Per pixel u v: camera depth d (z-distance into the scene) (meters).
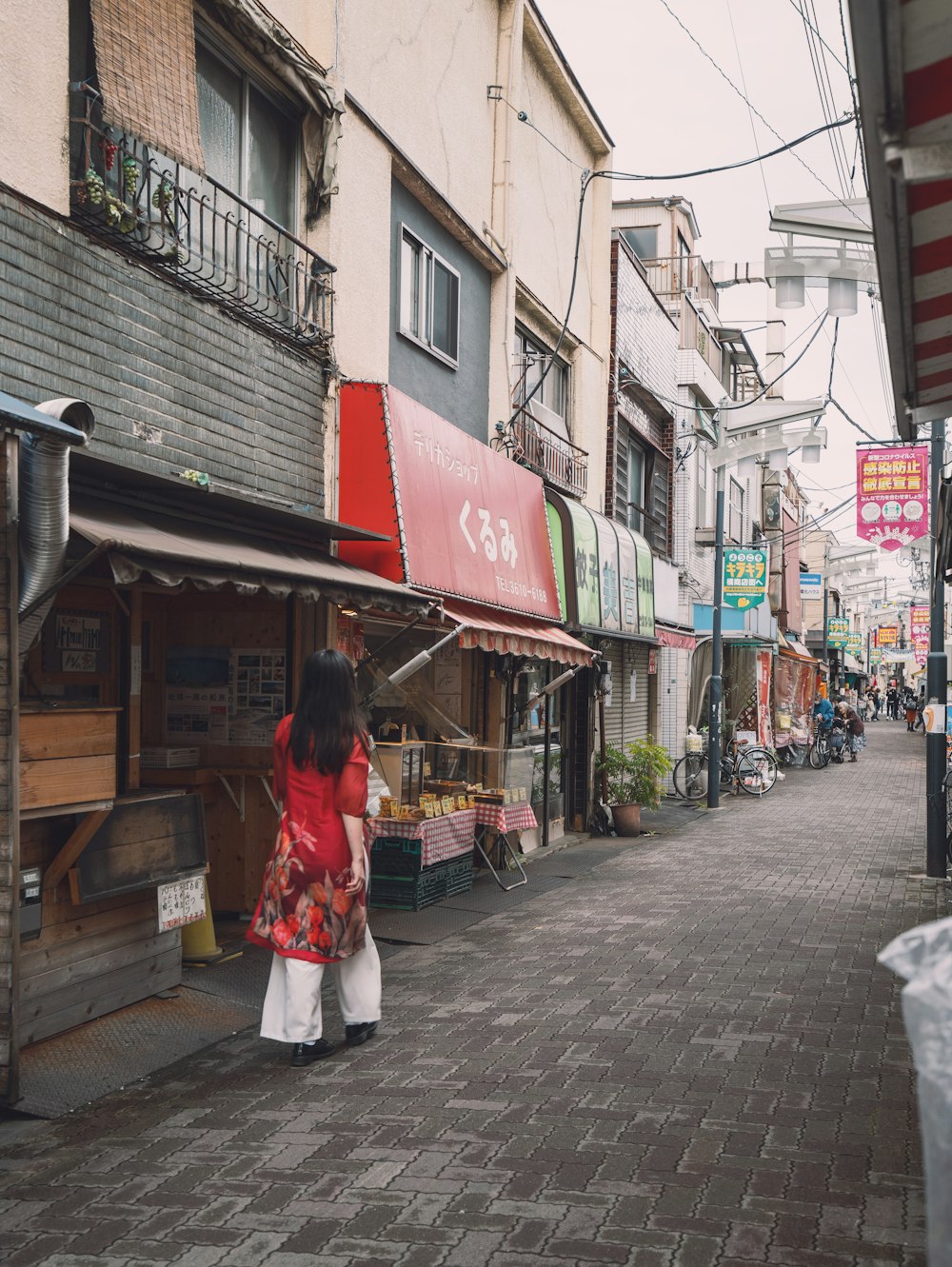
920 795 21.75
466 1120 4.43
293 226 8.48
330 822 5.27
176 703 8.09
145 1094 4.85
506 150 12.50
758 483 33.56
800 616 43.91
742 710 26.67
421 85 10.41
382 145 9.45
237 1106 4.66
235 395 7.39
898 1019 5.92
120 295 6.17
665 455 21.36
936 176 2.75
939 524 9.84
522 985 6.68
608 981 6.73
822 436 18.34
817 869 11.75
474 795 10.35
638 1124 4.38
